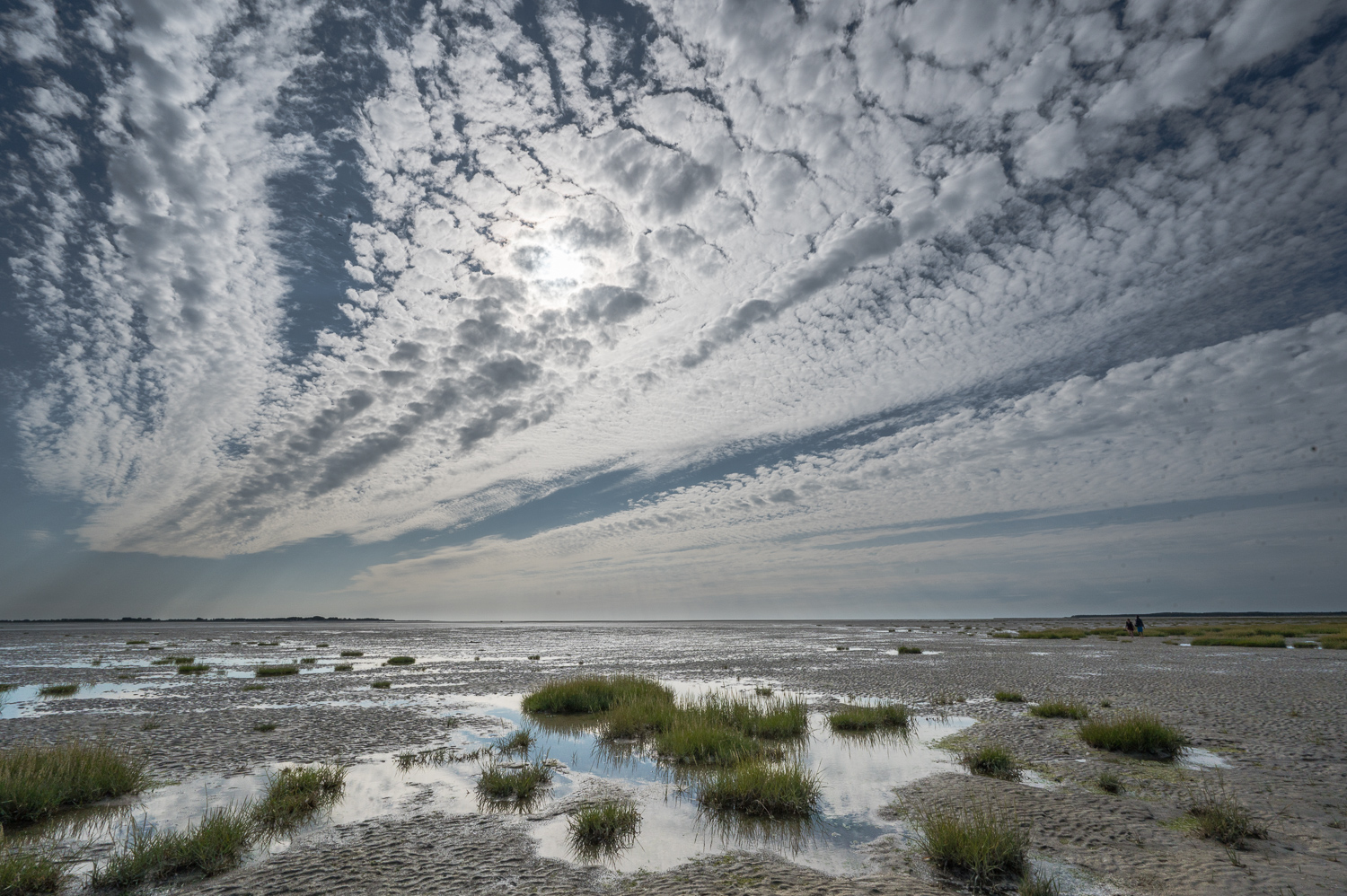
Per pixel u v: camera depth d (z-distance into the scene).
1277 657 33.34
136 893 6.61
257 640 67.06
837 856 7.64
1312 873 6.88
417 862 7.51
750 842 8.15
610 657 41.12
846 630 100.81
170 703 20.53
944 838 7.37
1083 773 11.11
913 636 71.94
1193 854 7.47
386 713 18.53
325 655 43.62
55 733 15.20
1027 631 73.00
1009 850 7.10
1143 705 18.02
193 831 7.94
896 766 11.78
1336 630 56.91
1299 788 10.02
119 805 9.59
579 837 8.29
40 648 49.03
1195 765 11.52
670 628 129.12
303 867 7.32
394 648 52.75
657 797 10.15
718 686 24.44
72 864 7.34
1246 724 15.04
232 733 15.28
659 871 7.24
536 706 18.61
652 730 15.16
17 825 8.62
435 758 12.93
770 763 11.54
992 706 18.70
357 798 10.13
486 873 7.19
